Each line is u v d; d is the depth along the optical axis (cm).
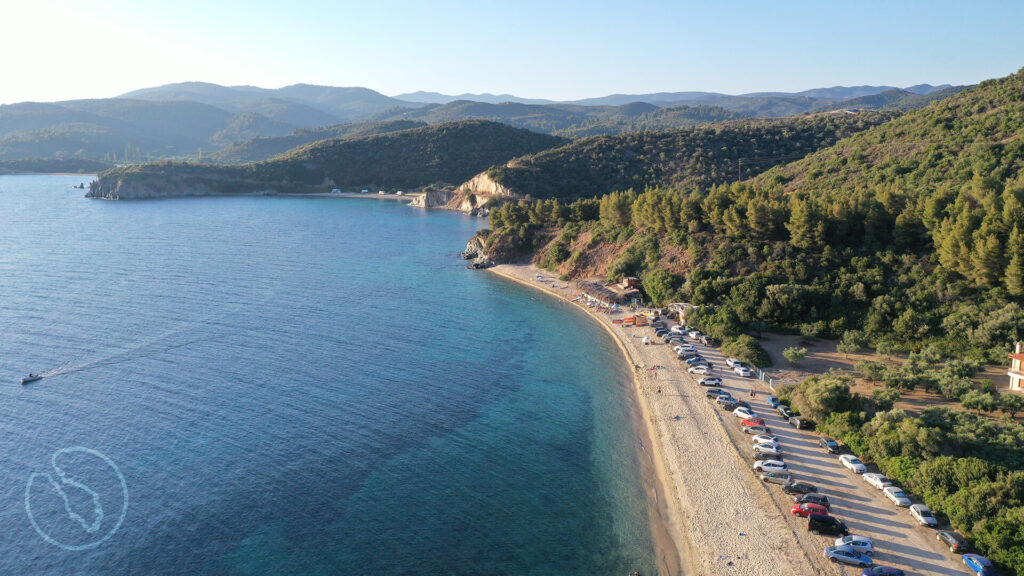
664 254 14162
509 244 18738
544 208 19838
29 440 7350
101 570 5188
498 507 6097
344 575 5128
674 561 5347
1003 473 5556
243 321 12119
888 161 16662
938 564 4997
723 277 12169
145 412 8062
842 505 5822
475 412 8206
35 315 12344
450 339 11262
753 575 5053
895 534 5384
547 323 12369
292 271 17112
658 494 6341
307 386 8962
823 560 5150
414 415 8075
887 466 6269
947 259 10212
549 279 16212
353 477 6581
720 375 9194
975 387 7919
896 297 10438
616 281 14650
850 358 9612
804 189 17575
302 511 5991
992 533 4984
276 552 5403
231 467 6738
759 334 10694
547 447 7288
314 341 10988
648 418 8038
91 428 7631
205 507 6031
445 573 5169
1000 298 9575
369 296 14412
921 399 7862
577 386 9138
